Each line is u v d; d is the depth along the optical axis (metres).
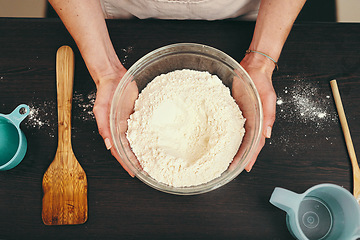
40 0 1.40
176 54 0.72
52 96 0.81
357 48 0.83
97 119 0.73
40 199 0.76
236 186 0.76
